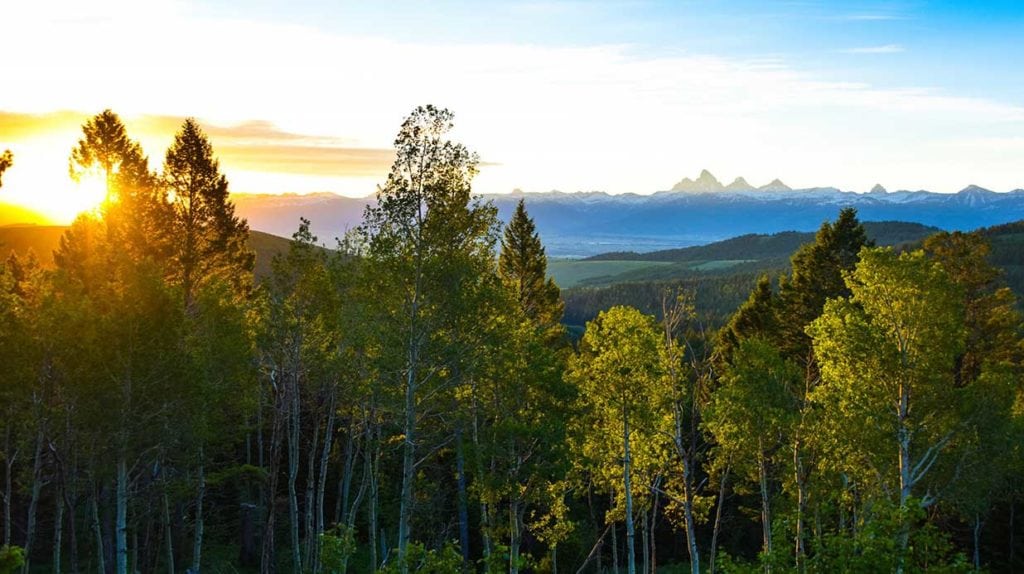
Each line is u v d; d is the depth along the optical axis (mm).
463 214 26938
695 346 54750
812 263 48156
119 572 29344
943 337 29328
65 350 27625
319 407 40438
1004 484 37281
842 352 30484
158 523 44719
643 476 37531
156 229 43219
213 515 50000
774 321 51219
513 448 30312
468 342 28047
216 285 36000
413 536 43250
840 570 15914
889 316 30656
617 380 33000
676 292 35938
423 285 27094
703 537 57000
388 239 26703
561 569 46719
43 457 35969
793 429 30891
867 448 29359
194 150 44750
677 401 34500
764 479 32625
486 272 28406
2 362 27219
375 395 30203
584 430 34688
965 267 43719
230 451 48188
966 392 29141
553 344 53594
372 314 28000
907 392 29953
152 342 28953
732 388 32125
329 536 25328
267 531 36219
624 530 57344
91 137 45781
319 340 34625
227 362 33688
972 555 46625
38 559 45438
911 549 15711
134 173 44281
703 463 40000
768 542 32094
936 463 30656
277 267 34062
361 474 53000
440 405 30297
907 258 30266
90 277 39125
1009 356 42219
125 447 28906
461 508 40188
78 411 28453
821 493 30828
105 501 38156
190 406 31156
